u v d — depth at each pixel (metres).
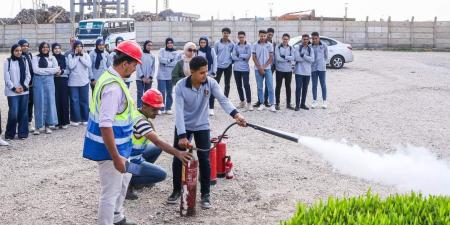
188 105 5.54
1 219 5.43
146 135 5.01
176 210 5.67
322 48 12.74
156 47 47.34
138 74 11.79
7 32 48.00
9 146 9.09
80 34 34.47
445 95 15.04
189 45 9.03
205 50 11.26
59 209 5.75
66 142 9.40
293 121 11.29
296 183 6.71
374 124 10.91
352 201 3.54
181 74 9.12
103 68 11.26
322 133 9.99
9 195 6.27
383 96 14.93
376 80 18.88
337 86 17.44
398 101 14.04
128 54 4.25
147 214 5.54
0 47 48.09
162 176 6.14
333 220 3.17
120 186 4.50
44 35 47.44
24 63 9.61
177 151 5.08
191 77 5.46
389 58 30.64
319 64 12.75
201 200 5.74
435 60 29.02
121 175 4.46
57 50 10.39
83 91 10.93
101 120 4.11
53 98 10.19
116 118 4.28
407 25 42.91
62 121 10.66
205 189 5.72
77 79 10.78
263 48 12.35
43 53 10.04
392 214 3.21
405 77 19.73
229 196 6.17
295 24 44.53
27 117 9.77
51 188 6.55
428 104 13.50
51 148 8.91
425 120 11.31
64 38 47.16
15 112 9.59
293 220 3.24
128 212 5.60
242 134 9.92
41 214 5.59
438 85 17.19
